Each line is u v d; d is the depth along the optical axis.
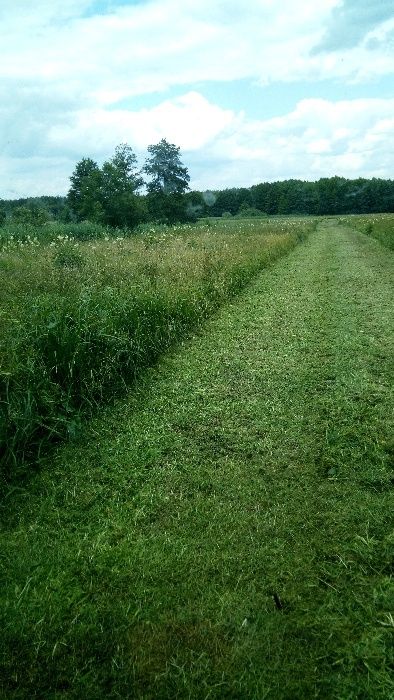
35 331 4.52
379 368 5.39
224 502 3.13
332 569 2.53
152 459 3.68
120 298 6.14
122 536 2.88
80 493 3.30
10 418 3.67
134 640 2.16
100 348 5.03
